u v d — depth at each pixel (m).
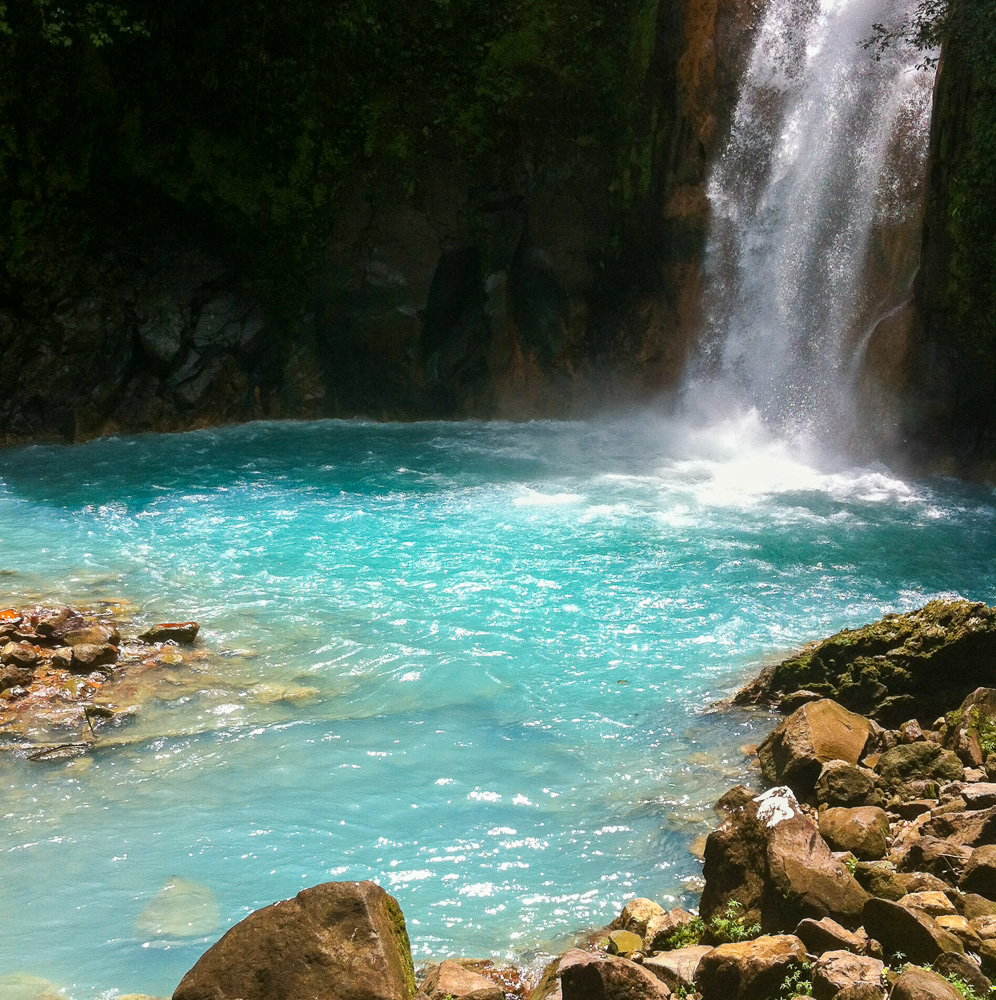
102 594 12.11
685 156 20.81
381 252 21.33
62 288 20.05
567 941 6.06
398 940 5.09
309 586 12.32
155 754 8.40
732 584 12.33
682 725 8.85
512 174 21.61
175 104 20.70
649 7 20.73
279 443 19.97
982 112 15.82
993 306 16.22
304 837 7.16
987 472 16.77
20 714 9.10
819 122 19.17
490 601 11.77
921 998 4.36
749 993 4.83
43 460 18.66
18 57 19.25
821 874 5.49
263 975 4.81
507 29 21.14
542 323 22.08
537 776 8.00
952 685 8.55
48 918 6.29
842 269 18.88
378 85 21.17
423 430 21.23
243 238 21.47
